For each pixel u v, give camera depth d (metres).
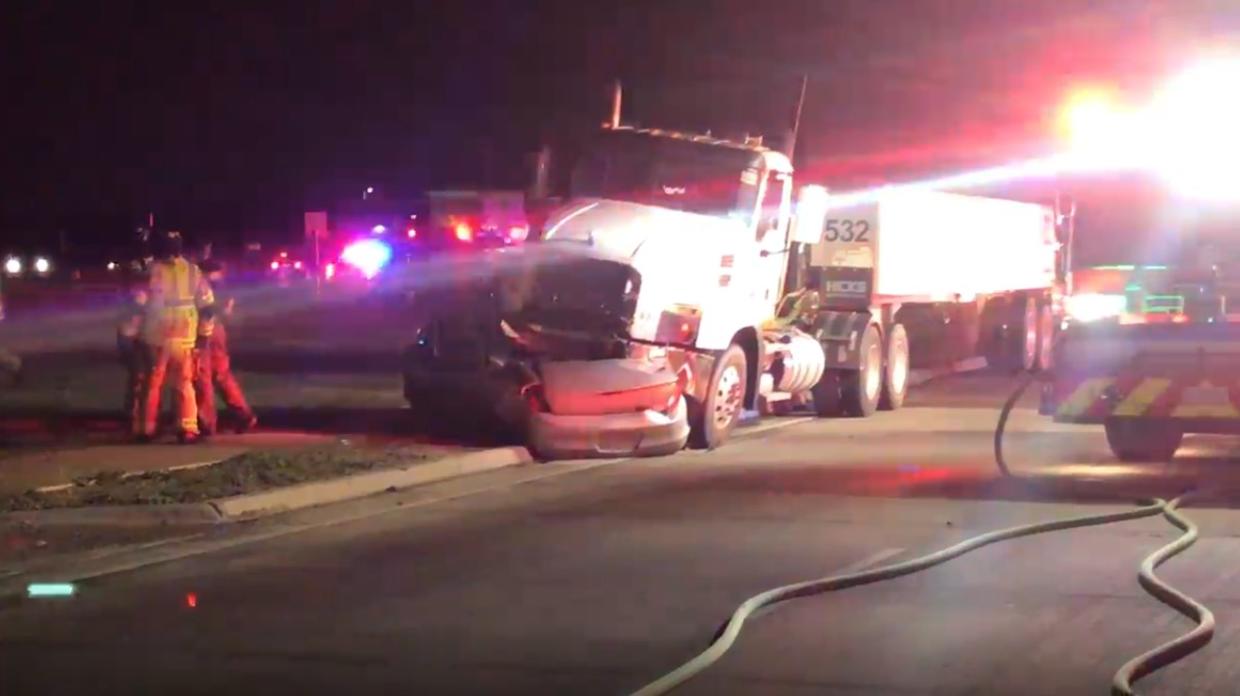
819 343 20.52
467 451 15.82
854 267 20.89
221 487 13.08
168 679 7.78
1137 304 21.34
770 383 18.83
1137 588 9.66
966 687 7.45
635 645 8.37
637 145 18.06
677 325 16.67
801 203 19.41
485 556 10.97
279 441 16.55
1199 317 18.20
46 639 8.64
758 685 7.52
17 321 43.06
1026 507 12.96
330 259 50.06
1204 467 15.55
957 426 19.84
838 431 19.33
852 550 11.04
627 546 11.30
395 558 10.94
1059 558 10.67
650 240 16.66
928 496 13.64
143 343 16.22
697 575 10.20
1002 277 26.86
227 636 8.66
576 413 16.02
